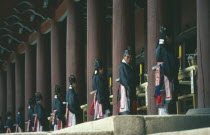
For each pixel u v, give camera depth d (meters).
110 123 16.03
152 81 32.41
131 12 39.94
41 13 60.41
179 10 46.53
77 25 53.19
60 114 45.97
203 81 26.23
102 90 32.75
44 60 66.75
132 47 39.28
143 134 15.76
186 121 16.22
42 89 66.06
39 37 67.12
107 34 65.06
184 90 30.94
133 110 26.69
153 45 33.00
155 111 31.92
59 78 59.19
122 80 26.67
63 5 56.09
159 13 33.19
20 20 67.69
